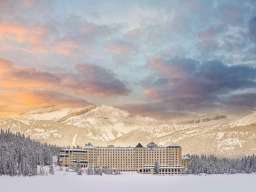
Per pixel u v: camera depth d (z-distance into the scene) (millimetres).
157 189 174750
